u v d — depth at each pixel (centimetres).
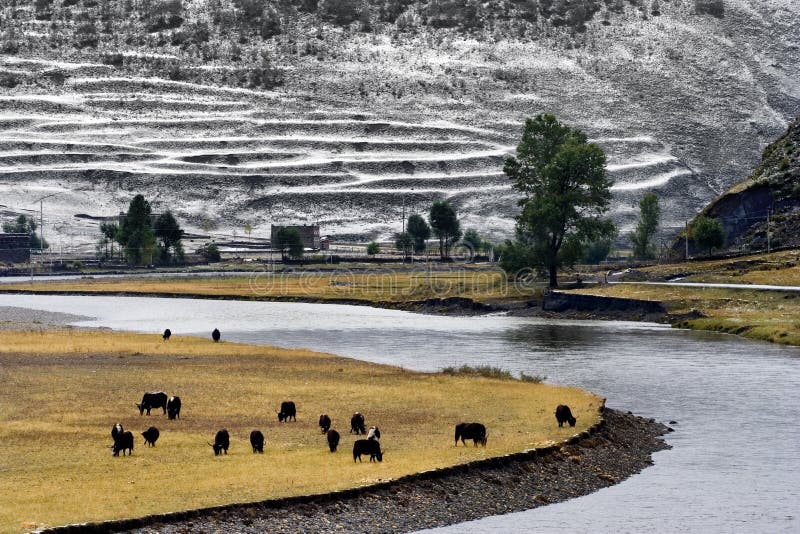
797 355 13662
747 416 9319
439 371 12062
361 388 10256
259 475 6550
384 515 6125
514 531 6062
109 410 8900
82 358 12538
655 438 8444
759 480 7162
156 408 8825
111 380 10656
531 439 7775
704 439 8394
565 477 7125
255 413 8838
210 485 6288
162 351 13412
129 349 13562
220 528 5653
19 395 9612
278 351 13588
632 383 11194
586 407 9075
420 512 6253
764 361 13025
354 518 6025
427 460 7006
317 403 9350
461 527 6109
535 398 9656
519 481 6925
